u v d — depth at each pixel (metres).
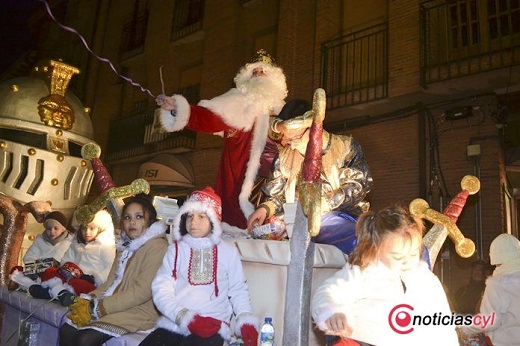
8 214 4.40
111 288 2.97
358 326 2.17
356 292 2.23
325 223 2.85
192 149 13.56
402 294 2.19
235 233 3.50
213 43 13.62
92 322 2.69
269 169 3.61
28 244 5.01
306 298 2.45
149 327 2.82
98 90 17.66
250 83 3.75
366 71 10.17
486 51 8.62
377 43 10.10
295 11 11.43
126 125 15.95
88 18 18.92
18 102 4.59
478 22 8.80
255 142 3.55
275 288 2.62
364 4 10.65
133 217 3.03
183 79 14.88
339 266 2.95
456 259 8.15
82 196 4.94
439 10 9.23
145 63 16.78
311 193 2.44
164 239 3.01
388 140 9.66
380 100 9.44
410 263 2.20
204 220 2.67
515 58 7.92
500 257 3.39
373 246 2.21
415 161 9.21
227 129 3.61
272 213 3.12
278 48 11.40
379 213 2.27
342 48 10.62
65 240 4.54
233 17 13.23
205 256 2.63
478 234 8.10
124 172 16.28
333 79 10.55
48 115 4.64
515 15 8.53
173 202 3.79
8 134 4.54
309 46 11.03
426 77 8.87
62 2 20.30
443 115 8.85
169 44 15.29
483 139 8.45
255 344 2.39
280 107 3.83
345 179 3.09
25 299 3.63
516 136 8.78
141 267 2.86
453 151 8.80
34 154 4.51
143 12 16.91
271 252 2.60
